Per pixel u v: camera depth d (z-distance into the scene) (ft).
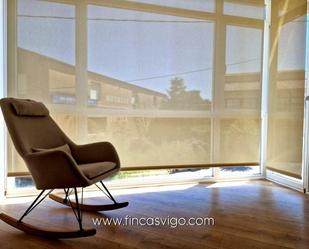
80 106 9.63
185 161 10.80
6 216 6.91
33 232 6.45
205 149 10.99
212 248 5.88
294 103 10.19
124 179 10.64
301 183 10.02
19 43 9.02
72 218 7.47
